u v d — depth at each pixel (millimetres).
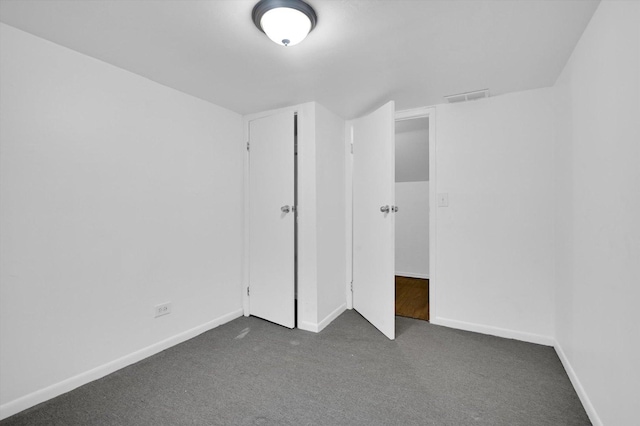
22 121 1518
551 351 2121
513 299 2332
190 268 2357
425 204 4332
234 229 2754
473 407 1527
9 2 1289
